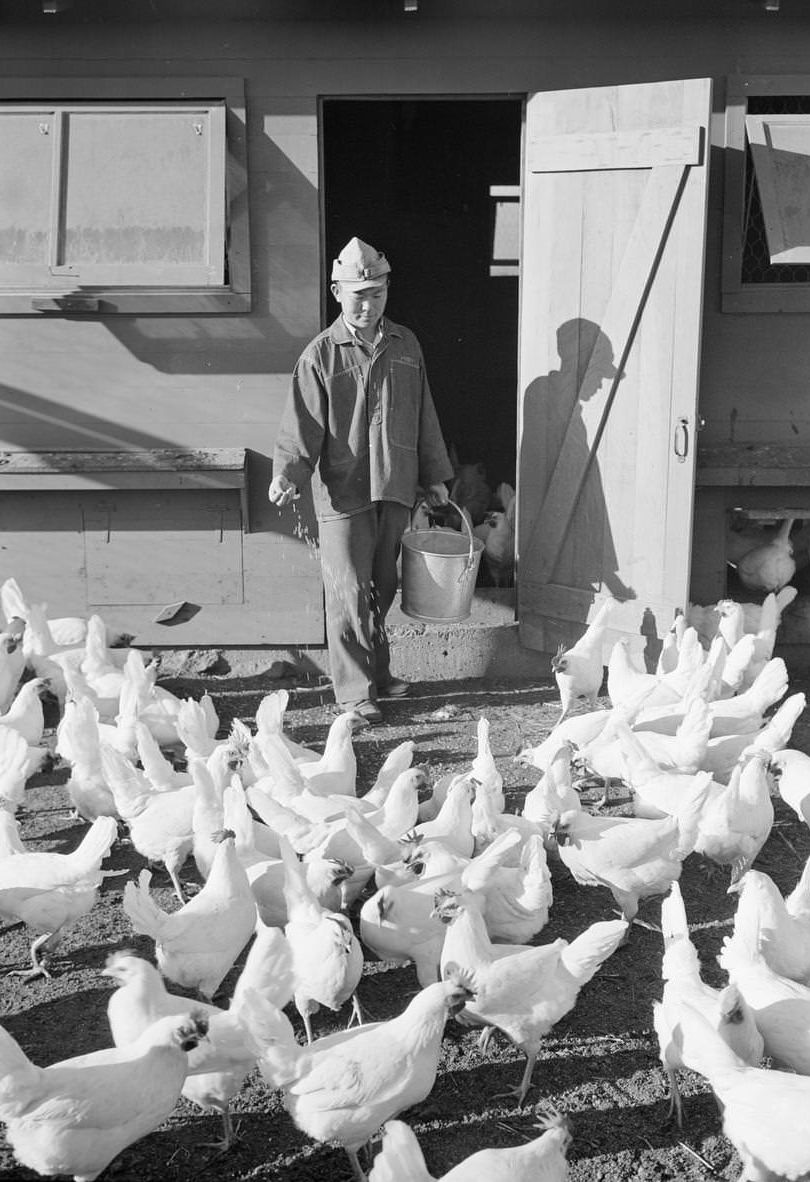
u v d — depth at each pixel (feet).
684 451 26.86
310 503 28.99
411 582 27.12
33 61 27.55
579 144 27.32
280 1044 14.11
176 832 20.17
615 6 27.37
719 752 23.17
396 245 43.68
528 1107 15.99
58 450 28.55
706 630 28.96
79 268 27.58
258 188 27.99
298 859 19.24
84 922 20.13
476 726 27.45
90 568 29.07
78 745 21.83
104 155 27.68
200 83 27.53
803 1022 15.28
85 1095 13.41
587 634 26.78
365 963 19.35
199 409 28.60
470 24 27.53
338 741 22.93
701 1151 15.21
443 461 27.73
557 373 28.58
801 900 17.85
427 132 42.86
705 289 28.60
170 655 29.63
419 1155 12.49
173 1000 15.23
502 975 15.78
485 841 20.44
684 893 21.16
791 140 27.89
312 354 26.25
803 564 32.12
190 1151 15.25
